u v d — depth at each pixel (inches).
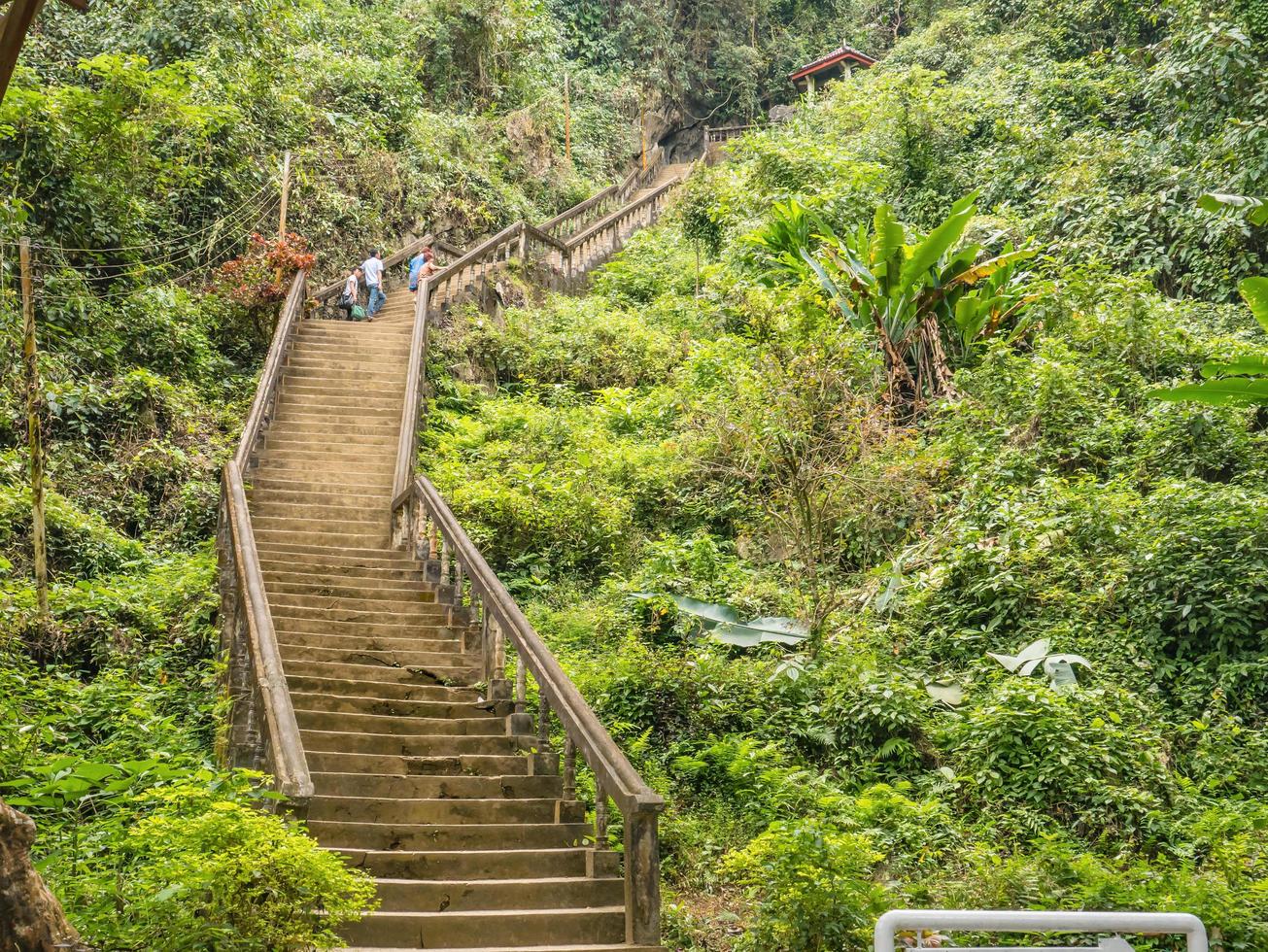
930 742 311.9
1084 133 679.7
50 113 502.3
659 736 321.7
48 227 514.6
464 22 1064.2
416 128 898.1
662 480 493.0
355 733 261.7
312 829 218.2
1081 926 86.8
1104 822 267.7
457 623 344.5
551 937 201.0
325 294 671.8
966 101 793.6
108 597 366.3
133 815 200.4
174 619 375.9
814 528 410.6
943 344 522.9
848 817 267.4
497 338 644.7
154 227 626.2
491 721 281.6
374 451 474.6
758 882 214.5
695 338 675.4
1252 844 245.4
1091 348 492.7
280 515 417.1
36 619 339.9
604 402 594.2
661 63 1451.8
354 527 412.2
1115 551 365.7
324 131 811.4
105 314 522.3
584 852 226.4
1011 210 660.7
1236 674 315.3
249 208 685.3
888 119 759.1
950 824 273.1
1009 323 539.2
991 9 1074.1
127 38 681.0
